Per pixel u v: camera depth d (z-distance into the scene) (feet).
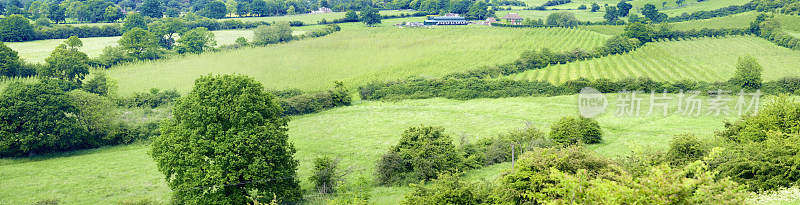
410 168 159.22
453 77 333.42
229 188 131.44
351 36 461.37
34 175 180.34
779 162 98.27
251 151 131.13
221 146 128.57
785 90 275.80
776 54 407.03
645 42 463.83
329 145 217.15
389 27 524.11
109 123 226.17
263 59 380.17
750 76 278.26
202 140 129.80
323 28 497.46
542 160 100.37
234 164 128.77
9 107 201.67
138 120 244.63
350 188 154.10
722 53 420.77
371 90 312.71
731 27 502.79
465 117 260.01
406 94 309.83
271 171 133.08
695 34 483.51
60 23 537.65
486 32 496.64
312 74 341.41
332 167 153.89
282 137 139.95
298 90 302.04
